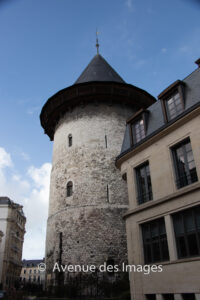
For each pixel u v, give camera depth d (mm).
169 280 10617
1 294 17109
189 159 11430
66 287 16984
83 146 21844
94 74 25703
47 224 22109
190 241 10414
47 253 20609
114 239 18703
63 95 23344
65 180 21516
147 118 14695
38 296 17906
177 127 12008
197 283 9578
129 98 23516
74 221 19531
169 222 11211
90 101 23422
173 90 13000
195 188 10391
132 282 12359
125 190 20578
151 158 13039
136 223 12805
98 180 20516
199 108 11000
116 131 22547
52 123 25906
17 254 54562
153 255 11805
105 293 16109
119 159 15086
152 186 12547
